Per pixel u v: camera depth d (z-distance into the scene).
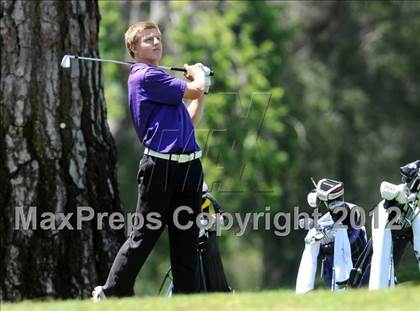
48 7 35.84
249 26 100.38
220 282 30.56
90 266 35.69
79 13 36.47
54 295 35.06
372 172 113.94
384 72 116.88
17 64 35.62
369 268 31.62
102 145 36.66
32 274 35.09
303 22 118.75
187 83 28.91
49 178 35.50
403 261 38.34
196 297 25.89
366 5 117.06
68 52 36.12
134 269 29.03
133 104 29.03
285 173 101.88
